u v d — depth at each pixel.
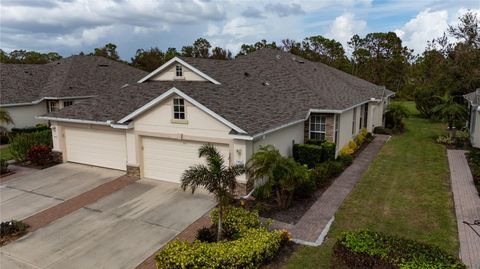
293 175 11.32
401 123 28.92
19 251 9.57
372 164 17.86
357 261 7.45
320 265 8.38
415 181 14.77
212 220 10.39
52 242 10.02
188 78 18.66
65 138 18.02
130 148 15.43
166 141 14.62
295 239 9.73
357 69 63.88
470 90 32.62
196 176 9.17
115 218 11.49
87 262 8.95
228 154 13.25
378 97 25.98
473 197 12.70
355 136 22.50
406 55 65.88
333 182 14.91
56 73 31.14
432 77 38.59
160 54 54.84
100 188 14.32
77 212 12.02
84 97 28.55
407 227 10.38
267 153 11.41
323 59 63.97
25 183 15.11
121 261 8.96
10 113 25.81
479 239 9.53
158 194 13.52
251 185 12.99
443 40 35.97
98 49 64.75
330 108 17.70
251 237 8.88
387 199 12.73
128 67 36.47
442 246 9.16
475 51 32.34
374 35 67.19
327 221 10.93
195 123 13.61
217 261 7.76
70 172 16.50
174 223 11.05
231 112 13.60
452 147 21.45
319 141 17.77
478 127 20.39
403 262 6.95
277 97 18.73
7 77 28.20
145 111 14.60
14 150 18.61
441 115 22.89
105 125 16.31
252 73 21.64
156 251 9.41
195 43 61.53
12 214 11.99
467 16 33.16
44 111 28.30
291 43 64.94
